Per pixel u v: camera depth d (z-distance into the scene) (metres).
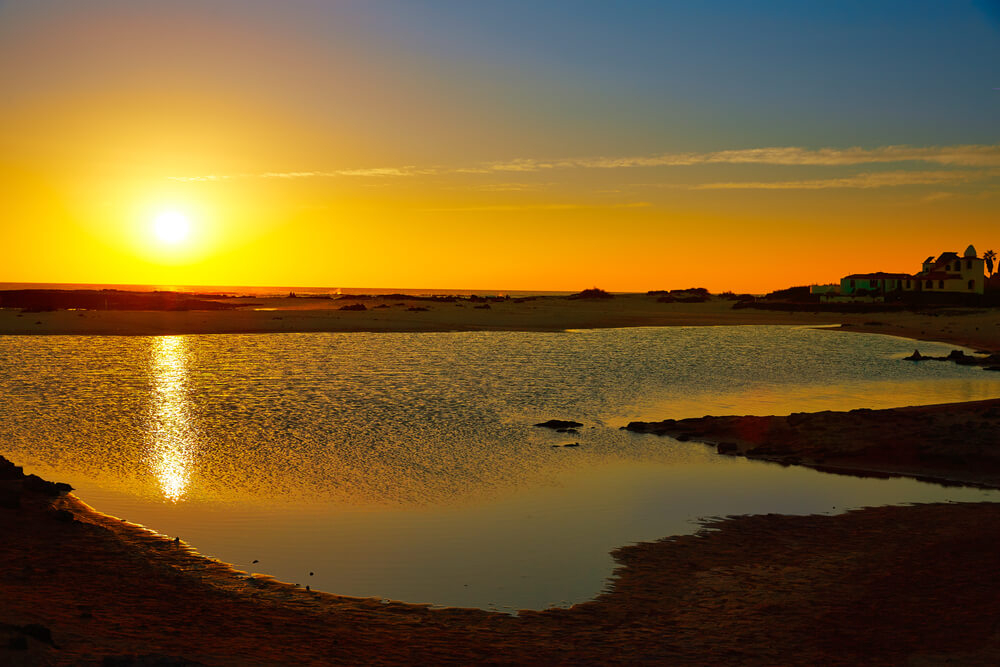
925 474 23.75
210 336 75.62
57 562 14.97
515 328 96.44
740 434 29.45
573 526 18.78
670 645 12.07
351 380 45.84
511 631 12.70
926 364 58.12
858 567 15.48
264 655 10.95
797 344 77.75
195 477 22.91
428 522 19.09
